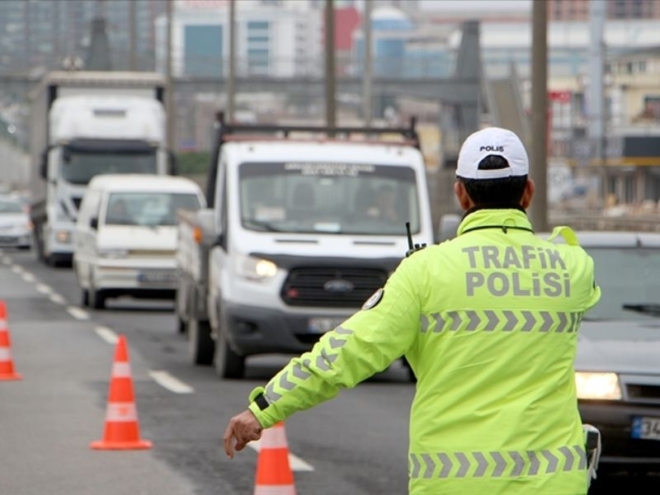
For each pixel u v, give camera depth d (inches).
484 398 597.9
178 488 1330.0
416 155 2370.8
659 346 1321.4
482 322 601.6
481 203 624.7
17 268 5433.1
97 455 1507.1
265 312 2171.5
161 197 3686.0
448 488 590.6
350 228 2256.4
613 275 1472.7
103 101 5059.1
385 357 600.4
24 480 1365.7
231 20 6761.8
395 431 1690.5
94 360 2433.6
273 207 2263.8
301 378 601.6
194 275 2471.7
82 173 5009.8
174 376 2251.5
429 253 613.0
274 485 1151.6
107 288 3563.0
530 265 612.4
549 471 589.6
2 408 1852.9
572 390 608.4
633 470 1277.1
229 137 2390.5
